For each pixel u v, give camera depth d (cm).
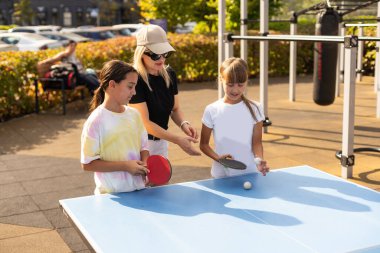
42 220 441
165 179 290
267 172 305
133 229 219
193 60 1420
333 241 202
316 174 301
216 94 1197
